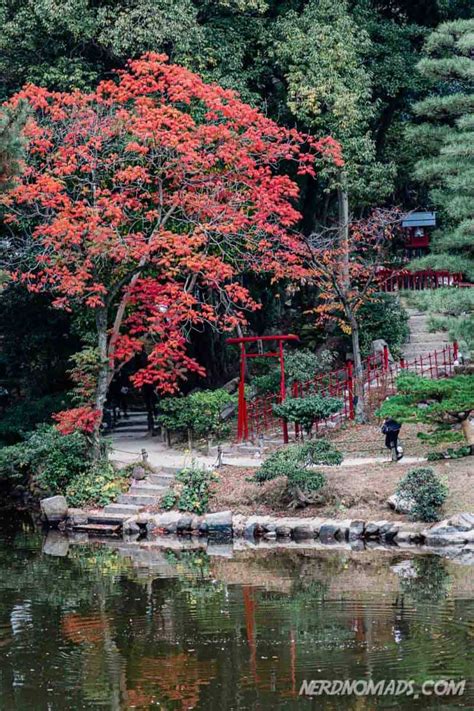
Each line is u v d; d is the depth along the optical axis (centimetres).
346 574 2136
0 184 1930
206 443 3353
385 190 3691
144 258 2827
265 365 3866
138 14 3222
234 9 3566
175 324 2994
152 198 2941
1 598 2034
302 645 1658
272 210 3006
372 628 1730
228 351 4053
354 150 3481
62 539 2706
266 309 4112
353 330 3331
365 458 2956
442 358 3753
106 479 2944
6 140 1892
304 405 2967
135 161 2998
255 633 1736
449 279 4234
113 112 3077
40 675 1571
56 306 2928
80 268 2780
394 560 2256
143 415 4156
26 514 3164
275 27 3603
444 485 2531
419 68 2941
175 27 3231
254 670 1558
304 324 4116
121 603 1967
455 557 2275
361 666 1552
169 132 2814
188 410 3228
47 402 3659
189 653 1648
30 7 3300
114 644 1709
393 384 3412
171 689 1497
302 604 1905
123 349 2950
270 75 3741
